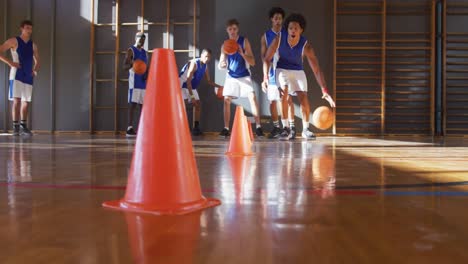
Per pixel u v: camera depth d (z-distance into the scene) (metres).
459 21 7.26
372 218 0.78
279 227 0.70
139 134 0.89
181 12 7.50
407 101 7.28
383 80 7.16
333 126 7.18
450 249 0.56
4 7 7.78
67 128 7.68
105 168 1.77
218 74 7.38
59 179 1.40
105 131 7.64
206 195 1.06
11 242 0.59
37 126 7.72
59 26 7.70
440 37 7.21
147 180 0.85
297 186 1.25
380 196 1.06
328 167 1.86
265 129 7.23
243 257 0.52
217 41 7.40
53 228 0.68
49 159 2.23
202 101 7.31
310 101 7.23
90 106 7.58
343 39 7.23
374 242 0.60
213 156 2.50
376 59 7.25
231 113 7.25
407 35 7.24
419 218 0.78
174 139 0.88
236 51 5.46
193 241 0.60
